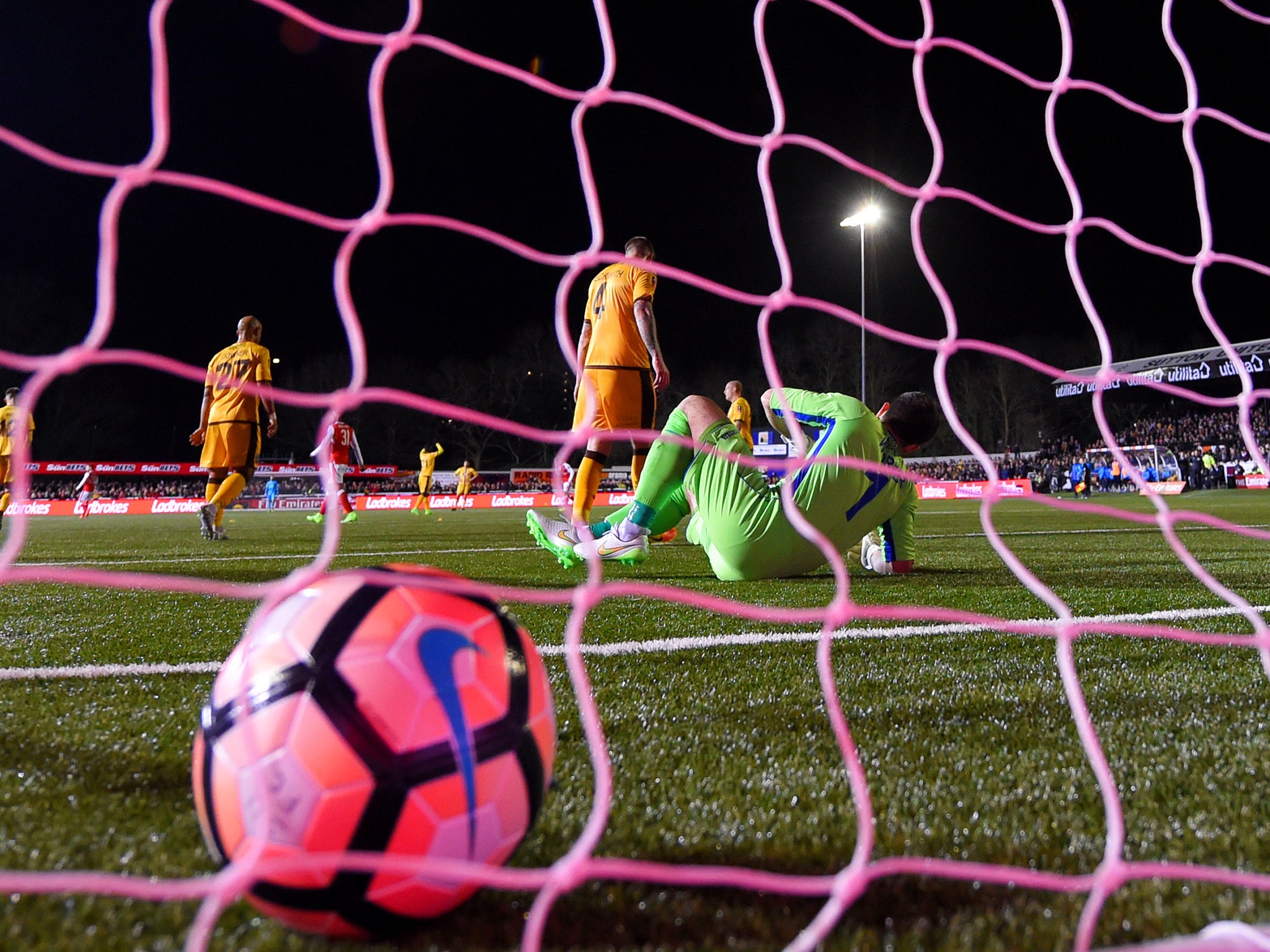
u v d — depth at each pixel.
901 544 4.49
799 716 1.83
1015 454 34.59
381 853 0.89
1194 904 1.03
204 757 0.97
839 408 3.99
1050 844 1.21
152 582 0.90
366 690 0.92
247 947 0.92
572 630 1.00
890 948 0.93
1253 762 1.55
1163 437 31.67
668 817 1.29
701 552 6.00
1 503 10.02
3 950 0.90
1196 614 3.11
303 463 38.50
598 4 1.50
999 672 2.23
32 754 1.58
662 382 5.26
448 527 11.09
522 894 1.05
